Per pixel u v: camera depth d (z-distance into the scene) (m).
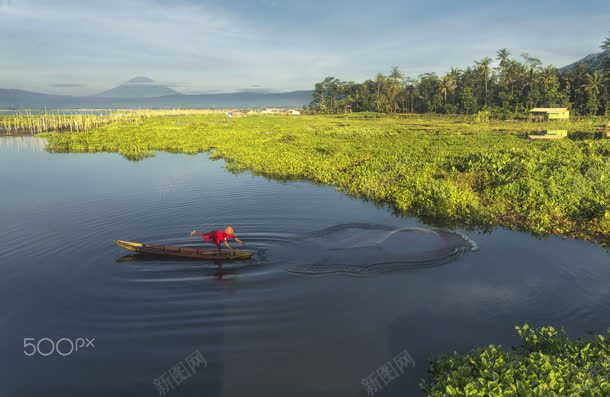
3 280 10.31
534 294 9.38
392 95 106.25
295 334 7.91
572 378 5.59
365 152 30.41
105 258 11.52
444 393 5.75
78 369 7.01
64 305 9.09
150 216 15.49
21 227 14.32
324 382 6.61
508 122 72.62
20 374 6.90
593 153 25.27
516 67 87.31
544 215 14.41
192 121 75.81
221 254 11.11
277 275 10.36
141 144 37.97
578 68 86.69
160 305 9.02
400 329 8.05
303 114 128.88
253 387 6.51
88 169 26.33
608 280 10.04
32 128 58.81
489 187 18.38
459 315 8.52
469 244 12.40
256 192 19.56
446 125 66.94
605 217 13.46
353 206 16.88
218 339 7.78
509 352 6.95
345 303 9.02
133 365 7.10
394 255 11.48
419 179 18.62
